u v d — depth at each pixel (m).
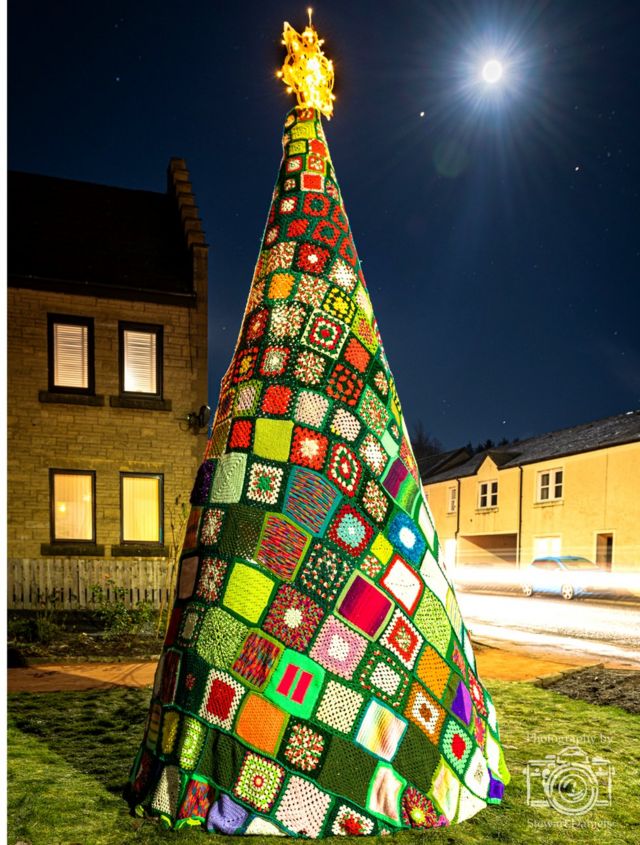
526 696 5.76
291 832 2.67
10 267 13.24
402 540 3.20
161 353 14.13
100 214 15.78
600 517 24.30
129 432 13.76
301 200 3.65
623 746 4.21
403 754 2.87
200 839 2.62
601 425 27.88
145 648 8.44
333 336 3.37
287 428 3.17
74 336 13.62
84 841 2.61
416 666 3.03
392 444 3.39
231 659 2.82
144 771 2.96
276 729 2.74
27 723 4.67
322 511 3.04
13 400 13.05
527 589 22.08
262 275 3.60
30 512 12.98
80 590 12.11
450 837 2.74
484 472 31.47
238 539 3.01
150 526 13.85
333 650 2.87
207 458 3.40
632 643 9.96
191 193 15.98
